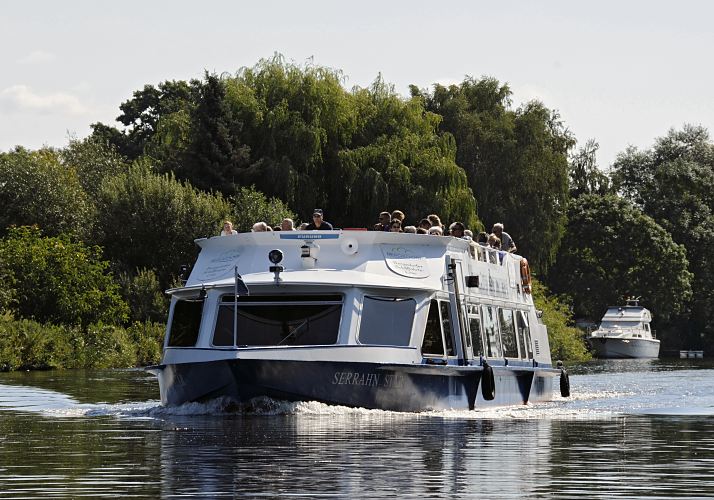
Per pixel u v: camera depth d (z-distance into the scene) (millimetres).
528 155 189500
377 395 51656
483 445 39125
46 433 43875
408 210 154750
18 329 114125
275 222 142875
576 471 32625
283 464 33906
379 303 52438
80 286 131125
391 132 160375
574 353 191500
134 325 131875
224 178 155875
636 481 30688
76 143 198000
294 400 50469
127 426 46156
